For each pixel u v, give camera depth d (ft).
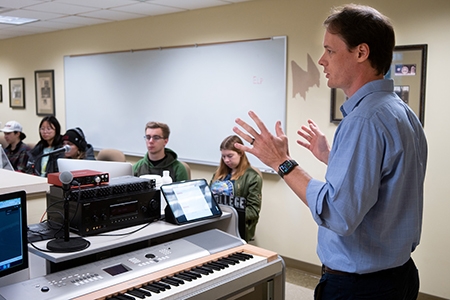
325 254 4.74
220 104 13.69
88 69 17.84
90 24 17.33
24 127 21.52
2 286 5.08
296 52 11.94
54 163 13.03
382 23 4.27
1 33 19.95
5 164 11.98
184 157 14.85
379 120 4.11
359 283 4.48
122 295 4.94
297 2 11.80
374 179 4.03
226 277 5.62
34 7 14.12
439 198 10.11
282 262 6.39
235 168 10.45
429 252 10.36
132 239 5.68
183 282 5.32
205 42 13.94
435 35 9.83
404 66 10.26
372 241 4.35
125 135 16.72
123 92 16.61
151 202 6.38
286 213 12.65
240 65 13.10
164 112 15.31
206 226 7.22
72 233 5.79
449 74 9.73
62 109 19.33
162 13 14.85
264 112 12.70
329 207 4.10
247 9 12.84
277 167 4.54
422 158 4.66
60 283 5.03
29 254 5.71
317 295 4.84
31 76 20.74
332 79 4.57
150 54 15.53
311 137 5.58
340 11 4.42
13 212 4.85
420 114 10.11
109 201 5.89
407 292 4.66
